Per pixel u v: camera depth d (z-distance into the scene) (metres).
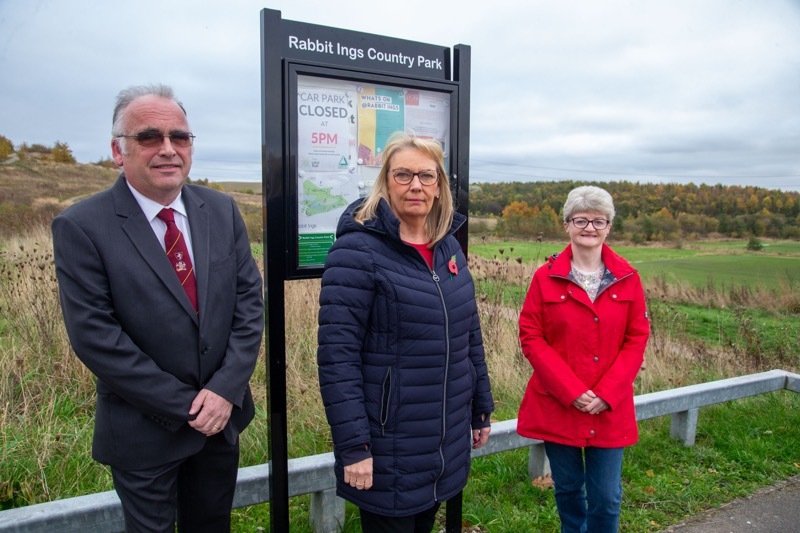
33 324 4.75
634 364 2.49
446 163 2.75
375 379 1.99
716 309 10.33
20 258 5.88
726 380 4.34
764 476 3.69
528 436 2.64
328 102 2.42
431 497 2.06
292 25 2.29
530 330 2.59
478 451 3.26
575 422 2.49
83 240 1.79
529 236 21.58
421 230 2.17
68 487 3.09
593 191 2.51
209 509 2.15
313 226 2.42
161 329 1.88
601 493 2.49
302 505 3.17
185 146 1.95
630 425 2.51
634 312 2.56
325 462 2.79
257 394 4.48
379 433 1.99
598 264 2.60
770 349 6.46
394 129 2.60
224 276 2.04
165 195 1.94
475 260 6.94
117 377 1.78
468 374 2.18
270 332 2.30
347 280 1.95
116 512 2.32
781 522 3.19
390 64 2.55
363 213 2.05
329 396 1.92
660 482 3.55
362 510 2.12
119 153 1.93
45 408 3.78
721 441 4.15
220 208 2.13
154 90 1.91
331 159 2.44
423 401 2.01
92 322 1.76
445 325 2.04
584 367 2.50
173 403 1.84
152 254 1.89
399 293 1.96
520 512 3.20
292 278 2.33
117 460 1.91
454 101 2.71
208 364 1.98
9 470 3.12
